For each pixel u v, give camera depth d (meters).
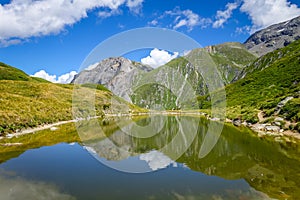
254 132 33.41
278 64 96.06
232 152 20.73
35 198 11.71
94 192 12.13
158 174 13.88
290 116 34.59
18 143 25.11
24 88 70.94
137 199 11.42
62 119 46.66
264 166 16.78
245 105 59.19
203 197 11.74
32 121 37.81
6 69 131.50
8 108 38.91
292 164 17.36
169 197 11.52
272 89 65.38
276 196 11.98
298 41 139.88
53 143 24.83
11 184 13.41
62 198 11.62
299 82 61.47
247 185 13.27
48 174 14.61
